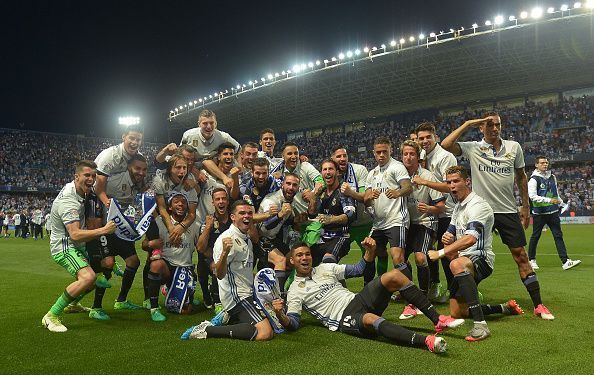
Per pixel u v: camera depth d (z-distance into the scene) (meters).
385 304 4.58
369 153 39.88
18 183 40.47
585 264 9.35
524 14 27.12
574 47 28.89
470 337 4.19
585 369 3.39
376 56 32.00
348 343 4.21
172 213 5.90
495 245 14.41
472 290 4.36
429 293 6.37
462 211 5.02
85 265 5.10
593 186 29.66
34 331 4.89
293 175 5.92
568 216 28.34
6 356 4.01
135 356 3.94
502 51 29.72
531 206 9.07
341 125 45.88
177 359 3.83
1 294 7.27
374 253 4.89
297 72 35.84
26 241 21.17
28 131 46.72
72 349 4.21
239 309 4.76
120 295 6.14
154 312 5.49
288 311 4.82
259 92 38.69
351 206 6.08
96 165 5.40
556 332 4.43
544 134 33.62
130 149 6.18
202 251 5.73
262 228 5.99
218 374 3.45
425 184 5.61
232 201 6.20
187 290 5.85
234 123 46.31
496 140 5.56
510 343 4.08
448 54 30.66
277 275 5.59
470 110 39.12
